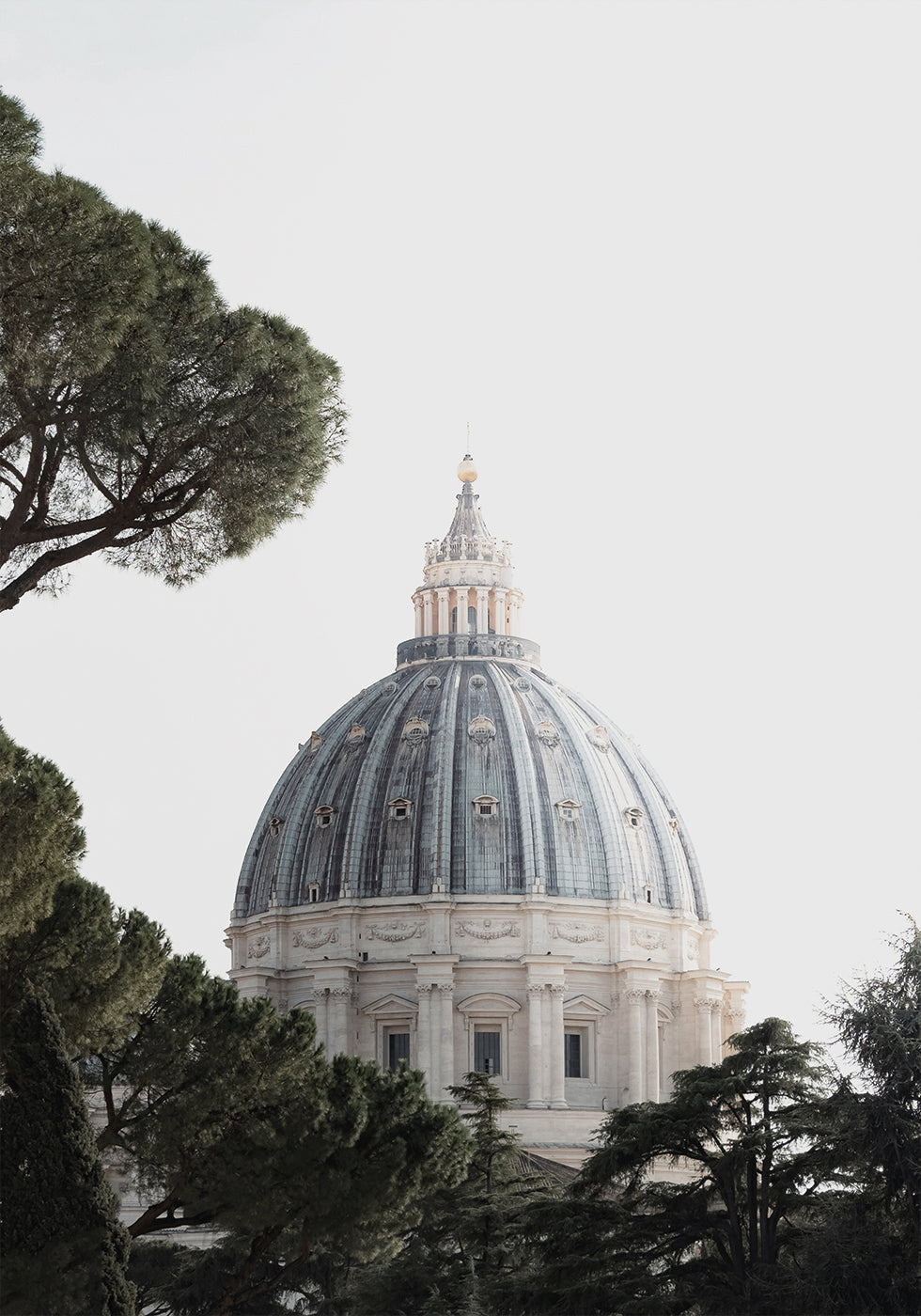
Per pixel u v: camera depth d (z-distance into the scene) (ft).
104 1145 157.69
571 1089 499.10
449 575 588.50
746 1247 248.11
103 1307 140.05
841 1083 230.89
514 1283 248.93
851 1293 211.61
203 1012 157.07
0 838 128.88
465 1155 166.71
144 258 110.22
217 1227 206.69
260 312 124.36
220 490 123.75
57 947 145.48
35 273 104.88
